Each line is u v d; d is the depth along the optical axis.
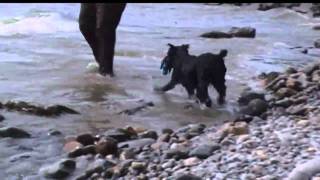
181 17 29.92
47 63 15.55
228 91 13.05
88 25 14.31
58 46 18.48
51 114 10.95
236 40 21.62
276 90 12.98
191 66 12.08
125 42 19.80
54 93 12.48
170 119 11.02
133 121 10.82
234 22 28.83
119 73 14.59
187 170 7.89
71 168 8.30
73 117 10.91
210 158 8.34
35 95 12.27
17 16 25.12
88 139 9.38
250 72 15.38
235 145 8.87
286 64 16.83
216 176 7.52
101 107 11.61
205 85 11.71
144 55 17.39
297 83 13.12
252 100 11.67
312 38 23.02
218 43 20.61
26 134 9.71
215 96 12.61
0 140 9.45
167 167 8.16
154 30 23.78
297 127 9.63
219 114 11.37
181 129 10.20
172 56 12.59
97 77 14.02
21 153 8.94
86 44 18.95
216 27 25.91
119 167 8.16
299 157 7.92
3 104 11.27
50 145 9.32
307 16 31.61
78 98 12.19
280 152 8.23
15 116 10.79
